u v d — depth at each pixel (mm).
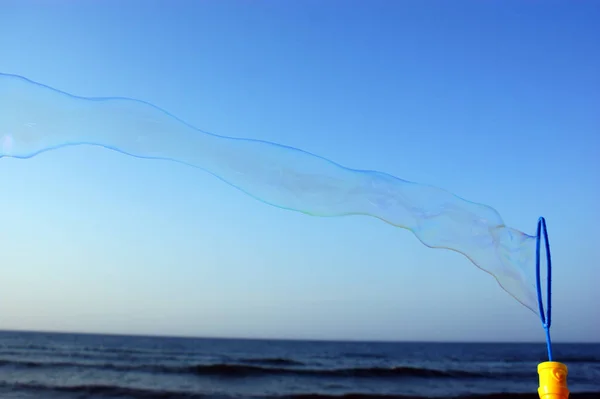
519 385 16984
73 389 14398
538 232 3277
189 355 25906
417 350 36688
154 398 13516
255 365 20750
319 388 15562
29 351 26453
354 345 46312
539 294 3139
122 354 25672
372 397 14086
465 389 15828
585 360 29250
